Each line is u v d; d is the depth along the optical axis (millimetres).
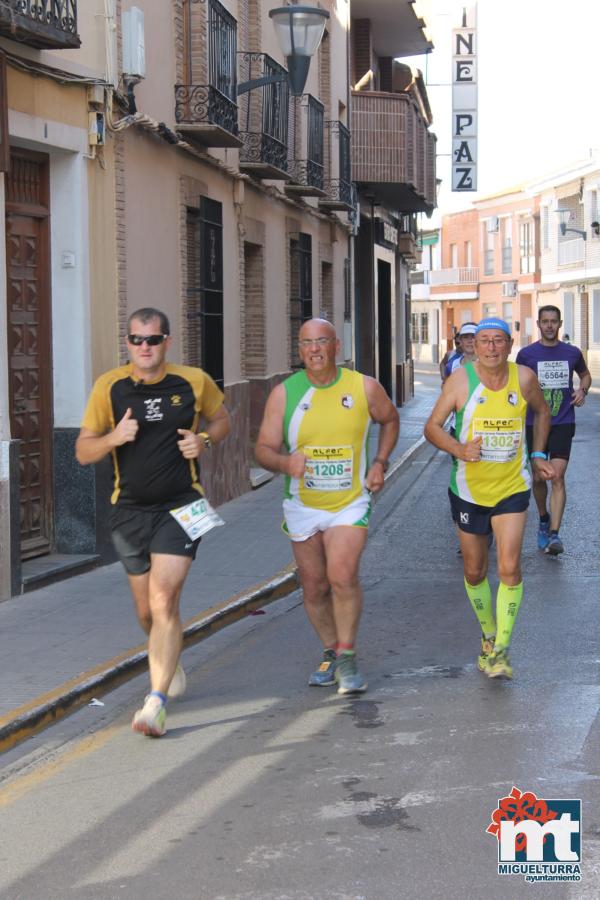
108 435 6309
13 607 9477
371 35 31156
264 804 5434
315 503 7129
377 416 7164
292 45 13297
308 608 7484
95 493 11023
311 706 7008
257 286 18750
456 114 37250
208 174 15367
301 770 5875
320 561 7281
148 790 5707
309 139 21203
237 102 16562
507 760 5895
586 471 19141
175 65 13703
